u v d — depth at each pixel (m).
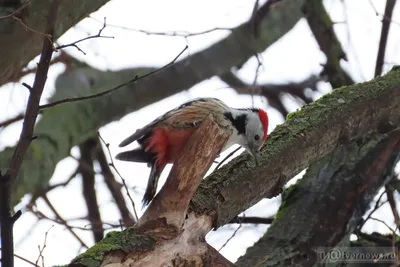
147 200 9.88
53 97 13.99
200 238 8.49
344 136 10.88
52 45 7.40
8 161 12.56
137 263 7.71
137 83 14.97
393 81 11.54
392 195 12.41
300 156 10.12
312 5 14.93
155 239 7.98
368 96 11.21
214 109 11.02
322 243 11.46
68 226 12.08
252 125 11.62
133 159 10.21
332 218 11.72
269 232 11.72
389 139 12.35
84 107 14.11
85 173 15.41
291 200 12.29
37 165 12.80
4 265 6.91
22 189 12.55
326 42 14.77
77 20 9.40
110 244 7.70
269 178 9.66
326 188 12.12
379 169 12.20
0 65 8.80
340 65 14.62
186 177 8.27
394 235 11.09
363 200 12.02
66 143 13.48
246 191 9.32
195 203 8.71
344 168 12.28
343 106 10.93
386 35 13.68
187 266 8.19
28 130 7.22
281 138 10.17
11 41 8.70
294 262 11.16
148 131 9.92
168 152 10.00
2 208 6.95
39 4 8.74
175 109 10.41
